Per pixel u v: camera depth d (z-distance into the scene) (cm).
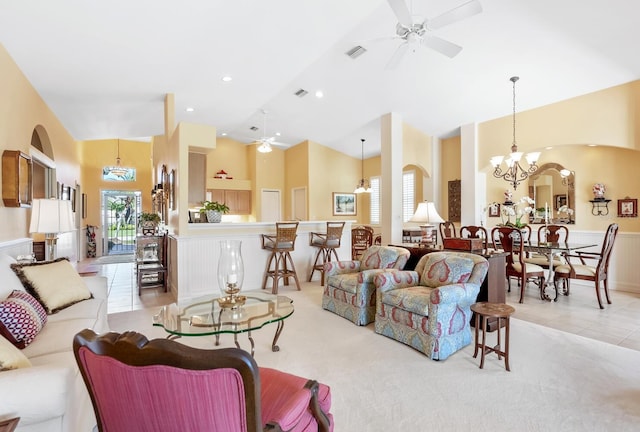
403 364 265
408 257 383
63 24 285
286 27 360
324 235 573
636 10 339
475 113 622
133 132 717
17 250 344
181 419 87
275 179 994
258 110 689
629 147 467
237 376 81
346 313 375
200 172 631
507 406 208
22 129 360
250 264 520
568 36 392
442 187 765
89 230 973
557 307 427
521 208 625
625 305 434
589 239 554
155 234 624
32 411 126
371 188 963
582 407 207
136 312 411
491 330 339
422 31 308
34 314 209
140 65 384
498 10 368
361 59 488
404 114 652
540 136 562
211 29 334
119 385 90
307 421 125
